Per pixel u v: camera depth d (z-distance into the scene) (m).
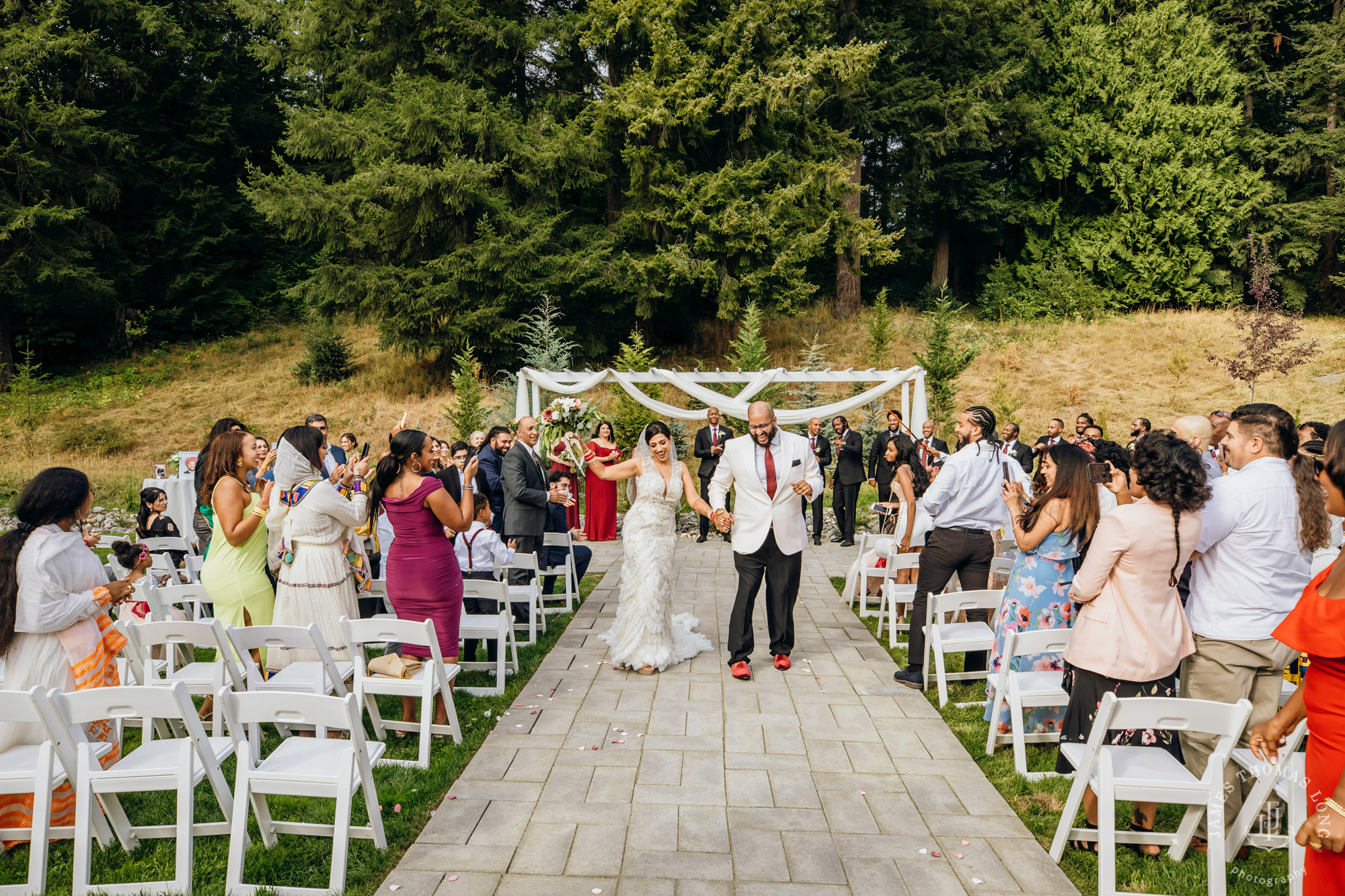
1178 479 3.23
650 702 5.09
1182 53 23.67
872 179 26.05
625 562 5.87
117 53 22.41
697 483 11.70
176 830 3.30
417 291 18.53
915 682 5.38
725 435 11.47
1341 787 2.09
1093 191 24.92
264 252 26.53
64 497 3.51
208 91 23.91
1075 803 3.18
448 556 4.74
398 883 3.06
